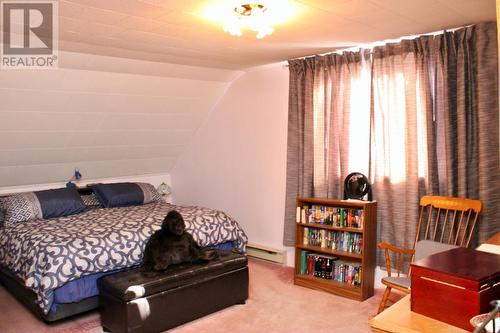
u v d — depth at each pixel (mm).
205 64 4238
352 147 3727
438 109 3209
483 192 2941
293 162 4105
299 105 4020
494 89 2904
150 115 4699
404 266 3391
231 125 4934
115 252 3078
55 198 4062
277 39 3242
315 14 2576
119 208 4328
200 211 3922
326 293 3650
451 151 3109
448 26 3008
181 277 2992
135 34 3014
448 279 1242
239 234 3926
